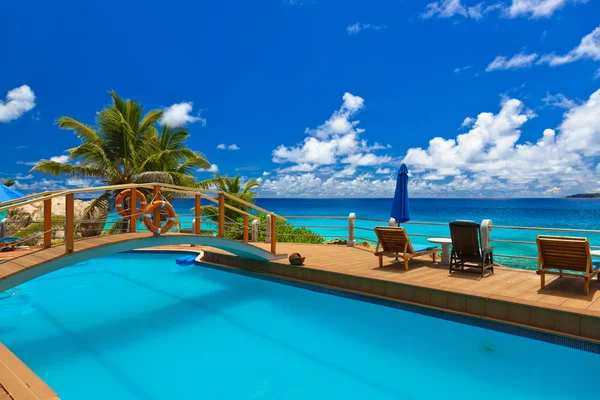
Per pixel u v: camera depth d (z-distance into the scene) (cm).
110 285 881
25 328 618
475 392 411
